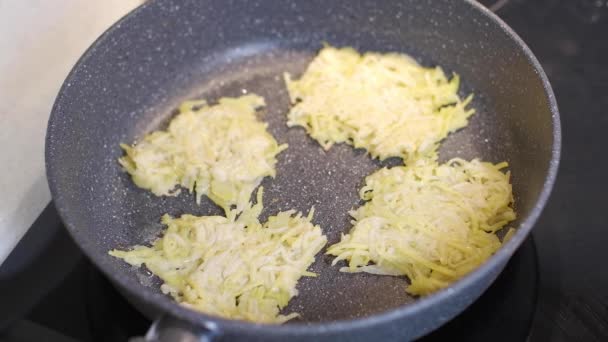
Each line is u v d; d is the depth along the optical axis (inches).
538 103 13.3
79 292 12.6
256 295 12.4
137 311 12.3
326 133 15.0
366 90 15.7
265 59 16.9
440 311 10.5
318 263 13.1
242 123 15.2
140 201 14.2
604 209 13.5
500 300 12.2
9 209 13.6
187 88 16.3
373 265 13.0
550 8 17.2
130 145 15.3
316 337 9.7
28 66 14.1
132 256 13.0
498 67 14.9
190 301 12.3
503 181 13.8
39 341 11.9
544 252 12.9
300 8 16.3
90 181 14.2
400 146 14.5
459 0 14.7
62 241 13.2
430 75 15.9
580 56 16.2
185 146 14.8
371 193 14.0
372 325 9.6
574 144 14.6
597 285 12.4
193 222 13.5
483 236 13.0
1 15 13.4
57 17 14.6
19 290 12.6
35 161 14.3
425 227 13.1
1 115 13.6
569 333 11.8
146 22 14.9
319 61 16.4
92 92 14.3
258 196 14.1
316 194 14.2
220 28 16.3
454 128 15.0
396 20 16.0
